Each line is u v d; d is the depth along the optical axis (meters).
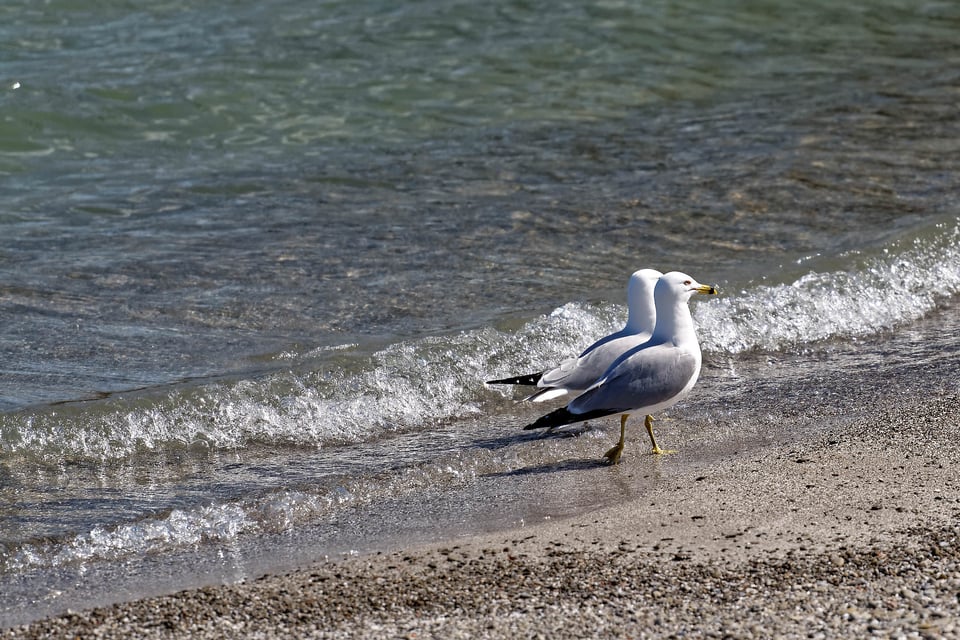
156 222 13.74
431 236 13.30
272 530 7.65
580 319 10.96
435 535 7.36
